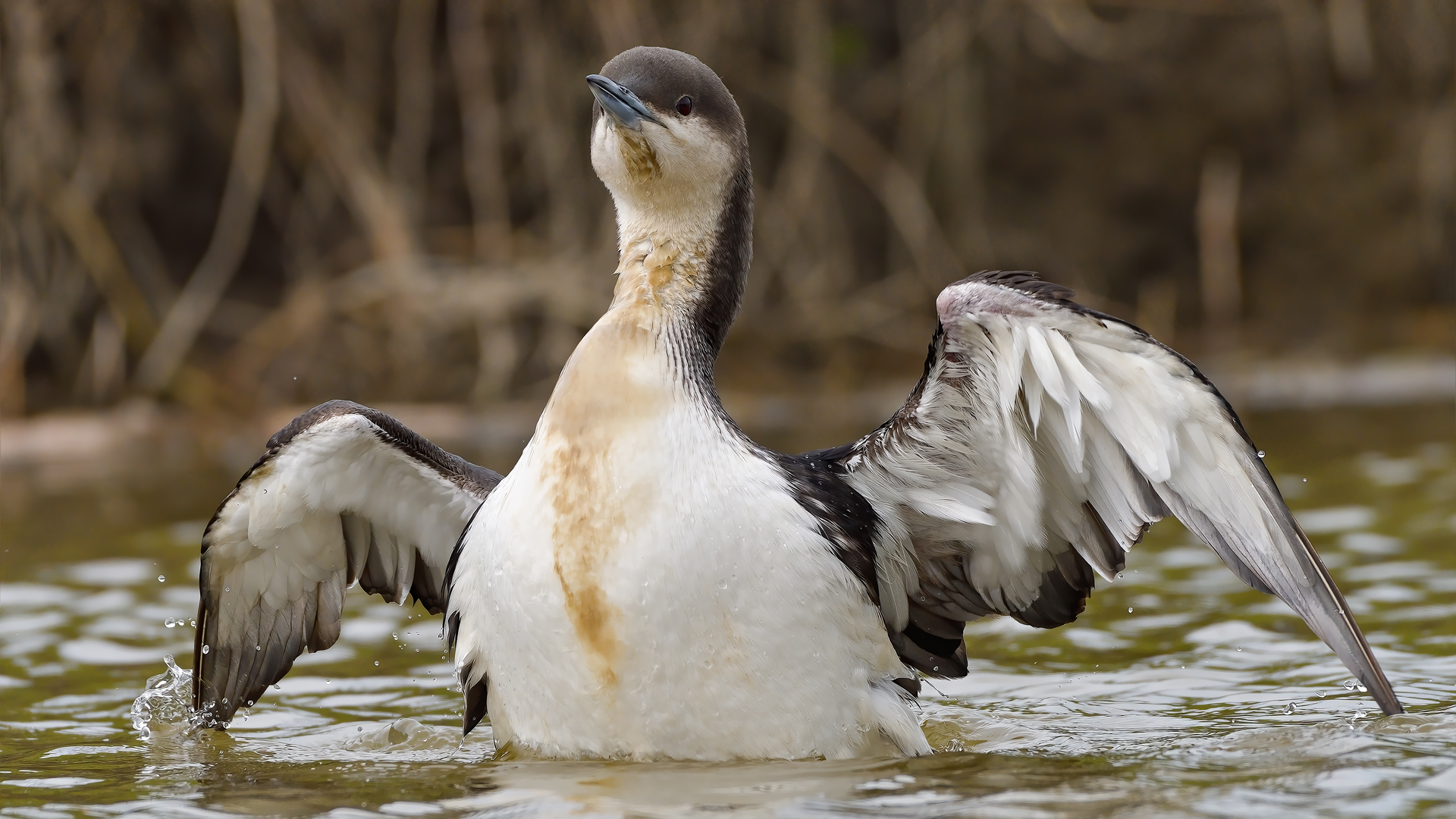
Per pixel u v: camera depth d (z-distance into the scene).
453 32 26.19
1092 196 31.28
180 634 10.62
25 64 23.55
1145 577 12.03
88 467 19.50
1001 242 30.58
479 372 24.81
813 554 6.98
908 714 7.18
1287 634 9.94
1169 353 6.85
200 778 7.06
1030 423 7.37
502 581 7.07
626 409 7.10
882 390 25.62
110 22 24.73
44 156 23.91
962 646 8.41
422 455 8.04
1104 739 7.40
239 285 26.91
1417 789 6.04
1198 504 7.26
